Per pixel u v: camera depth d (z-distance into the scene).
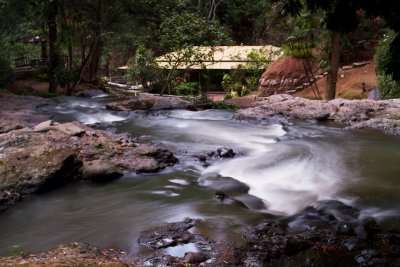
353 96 17.36
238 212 5.58
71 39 19.92
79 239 4.85
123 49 29.00
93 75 23.94
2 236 5.12
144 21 23.84
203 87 25.50
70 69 20.22
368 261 4.26
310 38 20.64
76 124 10.39
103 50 23.73
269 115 13.59
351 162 8.52
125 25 23.20
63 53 24.47
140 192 6.51
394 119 12.31
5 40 17.61
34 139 8.35
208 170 7.81
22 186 6.55
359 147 9.79
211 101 17.23
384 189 6.84
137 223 5.23
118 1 20.53
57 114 13.45
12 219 5.71
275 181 7.35
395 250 4.51
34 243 4.83
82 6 19.52
